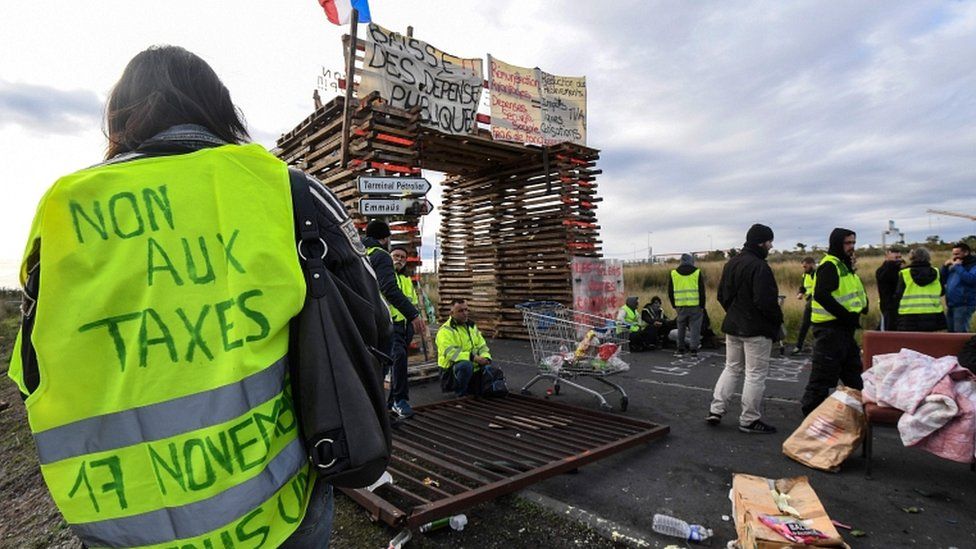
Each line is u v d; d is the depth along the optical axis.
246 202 1.08
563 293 11.58
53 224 0.95
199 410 0.99
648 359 9.60
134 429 0.97
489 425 5.45
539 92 11.31
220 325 1.02
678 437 5.13
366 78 8.53
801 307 12.90
